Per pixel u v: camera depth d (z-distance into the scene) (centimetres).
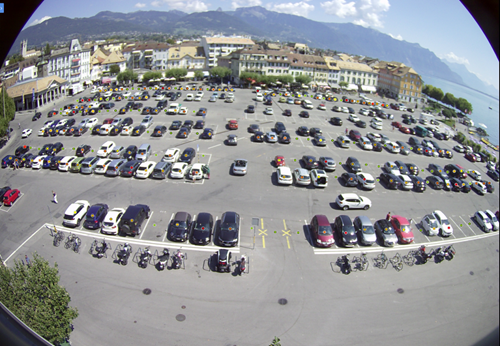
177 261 2955
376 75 14838
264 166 5203
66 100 9525
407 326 2517
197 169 4572
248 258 3156
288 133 6706
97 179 4575
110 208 3844
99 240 3297
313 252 3300
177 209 3884
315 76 14012
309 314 2575
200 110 7600
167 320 2453
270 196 4309
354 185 4753
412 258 3316
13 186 4328
